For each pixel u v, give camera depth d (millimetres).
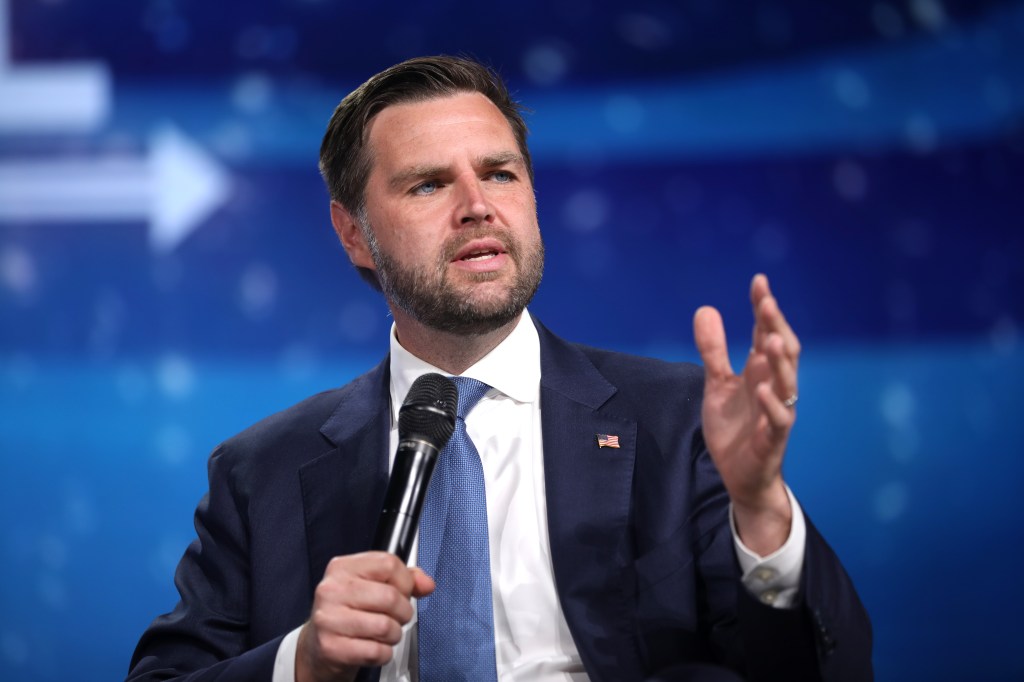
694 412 5863
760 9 12320
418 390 4934
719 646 5285
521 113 6520
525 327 6125
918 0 12273
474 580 5375
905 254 12133
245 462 6156
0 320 12266
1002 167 12164
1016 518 11883
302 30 12484
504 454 5789
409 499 4641
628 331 12188
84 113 12375
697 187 12273
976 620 11859
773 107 12289
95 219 12328
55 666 12125
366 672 5387
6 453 12227
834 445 12031
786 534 4652
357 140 6168
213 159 12391
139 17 12438
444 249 5684
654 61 12352
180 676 5539
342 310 12289
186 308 12289
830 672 4539
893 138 12242
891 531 11953
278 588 5762
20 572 12172
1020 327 12008
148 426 12242
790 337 4332
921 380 12031
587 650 5254
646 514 5594
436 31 12430
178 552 12172
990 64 12203
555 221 12273
